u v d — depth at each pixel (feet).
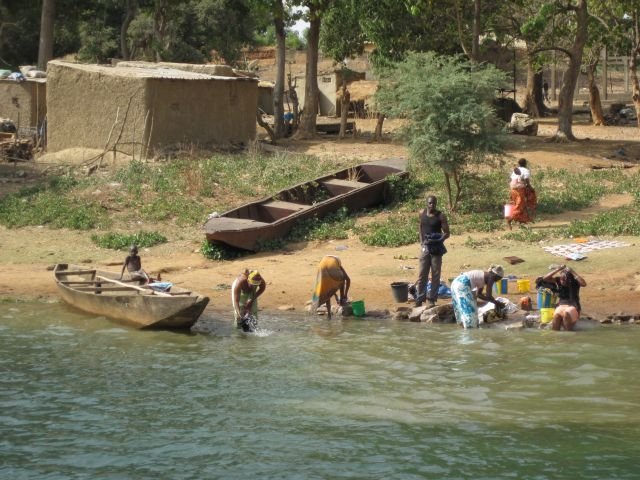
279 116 122.93
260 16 138.92
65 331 52.37
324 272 55.77
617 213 74.74
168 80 95.96
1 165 96.89
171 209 81.46
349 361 45.24
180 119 97.91
